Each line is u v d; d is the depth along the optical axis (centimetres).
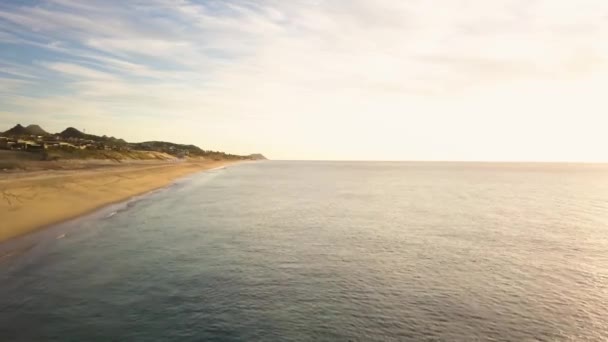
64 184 5100
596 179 13625
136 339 1358
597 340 1459
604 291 1980
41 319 1501
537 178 14225
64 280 1955
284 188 8506
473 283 2067
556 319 1634
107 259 2370
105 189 5862
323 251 2691
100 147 15112
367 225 3762
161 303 1691
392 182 11175
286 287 1938
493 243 3023
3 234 2850
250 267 2267
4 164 7606
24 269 2108
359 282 2041
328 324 1521
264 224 3753
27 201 3812
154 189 7325
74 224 3447
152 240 2938
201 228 3481
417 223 3909
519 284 2069
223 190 7788
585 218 4347
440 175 16575
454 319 1608
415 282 2061
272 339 1384
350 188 8669
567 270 2333
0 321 1474
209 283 1967
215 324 1494
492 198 6562
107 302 1684
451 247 2869
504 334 1489
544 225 3869
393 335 1447
